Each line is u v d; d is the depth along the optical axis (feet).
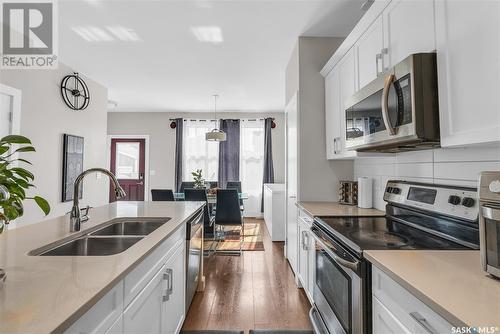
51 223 5.47
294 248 9.73
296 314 7.14
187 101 18.37
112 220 6.00
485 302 2.24
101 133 14.65
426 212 4.97
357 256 3.88
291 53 10.78
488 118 3.00
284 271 10.17
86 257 3.35
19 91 9.30
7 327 1.90
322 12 7.99
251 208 21.50
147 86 15.01
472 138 3.22
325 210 7.23
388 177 6.96
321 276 5.62
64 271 2.91
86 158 13.35
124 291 3.16
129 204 8.69
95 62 11.64
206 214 12.66
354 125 6.02
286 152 11.69
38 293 2.40
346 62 7.37
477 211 3.89
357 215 6.44
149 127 21.66
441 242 4.21
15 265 3.07
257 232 16.52
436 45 3.86
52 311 2.11
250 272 10.08
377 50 5.67
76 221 4.81
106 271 2.91
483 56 3.07
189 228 6.60
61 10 7.86
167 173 21.57
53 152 11.09
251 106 19.79
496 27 2.90
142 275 3.72
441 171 5.06
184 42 9.84
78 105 12.69
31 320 1.99
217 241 14.16
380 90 4.88
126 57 11.14
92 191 13.85
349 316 4.02
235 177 21.13
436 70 3.90
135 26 8.74
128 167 21.75
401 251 3.69
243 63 11.84
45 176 10.64
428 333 2.41
